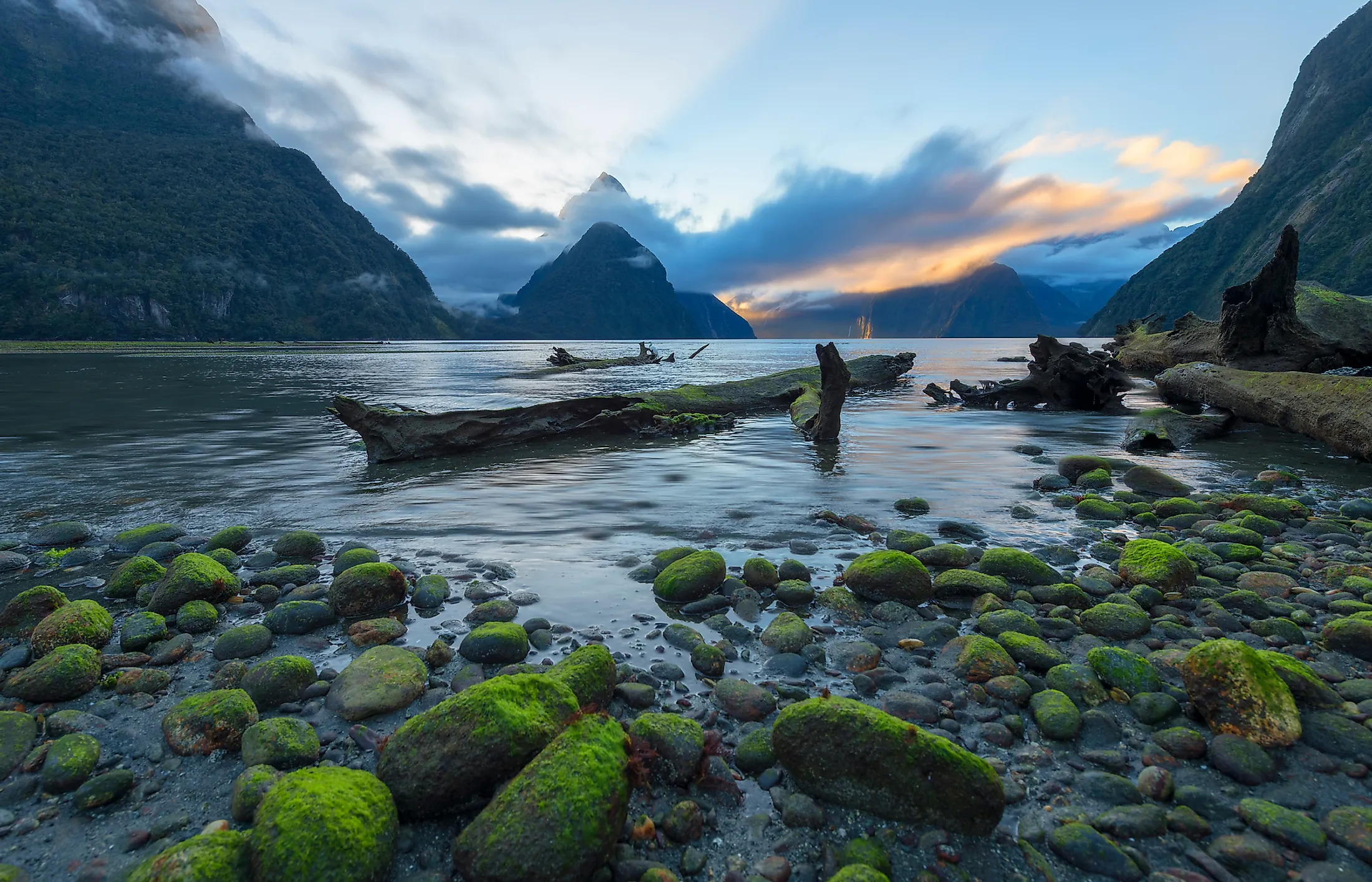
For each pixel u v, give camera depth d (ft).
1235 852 9.77
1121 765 12.00
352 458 44.80
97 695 14.65
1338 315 72.64
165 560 24.03
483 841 9.41
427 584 20.20
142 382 116.88
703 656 15.65
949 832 10.34
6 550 24.39
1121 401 72.33
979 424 62.18
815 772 11.19
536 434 52.31
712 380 127.34
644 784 11.33
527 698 11.96
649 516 29.37
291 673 14.57
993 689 14.37
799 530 27.27
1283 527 26.96
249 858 9.29
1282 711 12.41
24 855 10.02
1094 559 23.68
